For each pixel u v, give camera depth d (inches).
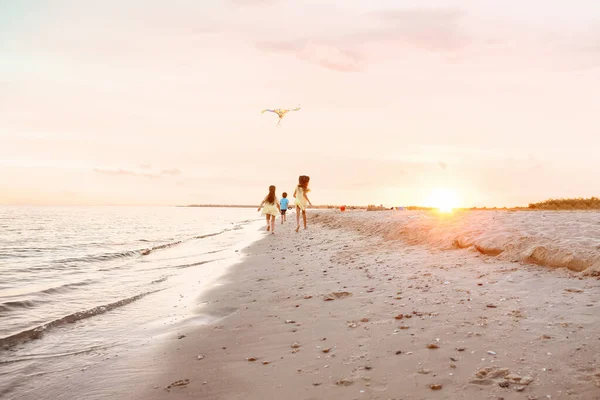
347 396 108.6
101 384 135.9
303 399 109.8
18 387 137.4
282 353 146.2
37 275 373.1
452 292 202.2
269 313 202.1
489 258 275.3
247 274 327.6
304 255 408.8
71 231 1083.3
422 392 106.3
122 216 2657.5
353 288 235.8
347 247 437.1
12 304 251.8
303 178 733.3
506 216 485.7
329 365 130.3
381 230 526.3
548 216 463.2
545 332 137.6
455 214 589.0
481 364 118.6
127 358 158.6
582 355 117.3
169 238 825.5
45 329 199.8
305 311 198.2
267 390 118.1
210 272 356.8
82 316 222.4
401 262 305.3
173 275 353.7
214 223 1582.2
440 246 348.8
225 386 124.9
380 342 144.9
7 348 175.9
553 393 99.0
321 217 1114.1
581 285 190.2
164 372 141.3
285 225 1024.2
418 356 129.0
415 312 175.5
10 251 589.6
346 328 165.0
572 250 227.5
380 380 115.9
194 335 179.6
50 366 154.9
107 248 628.4
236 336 172.2
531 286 197.8
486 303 178.1
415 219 511.8
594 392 97.4
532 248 249.9
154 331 193.0
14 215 2669.8
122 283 320.8
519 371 111.7
